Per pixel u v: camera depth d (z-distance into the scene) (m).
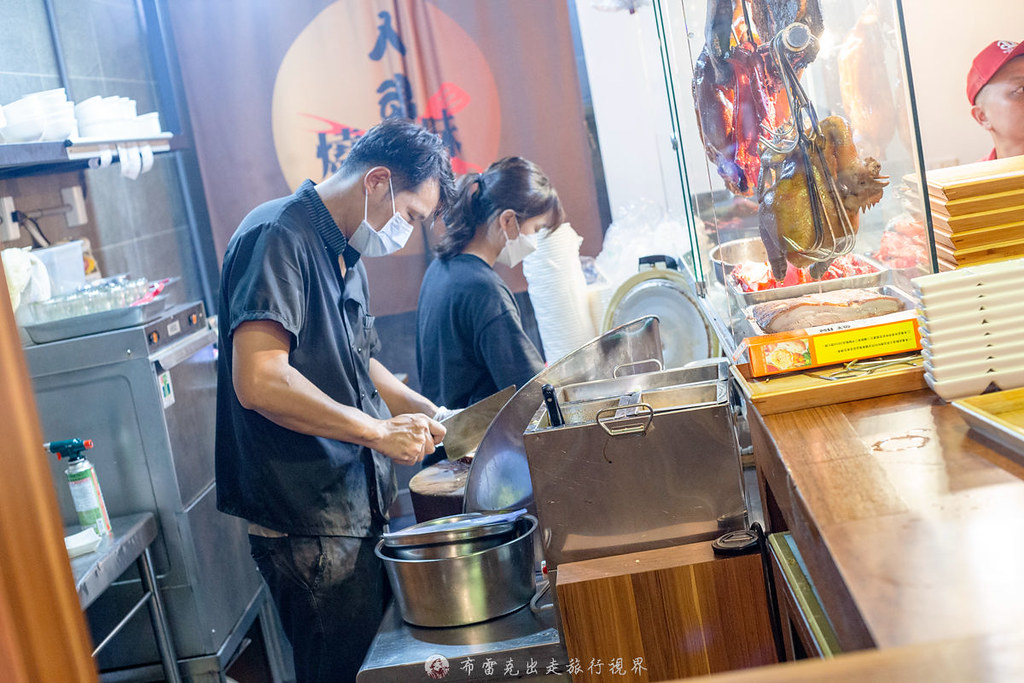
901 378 1.55
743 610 1.65
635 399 1.92
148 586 2.84
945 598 0.88
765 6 1.66
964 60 2.98
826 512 1.13
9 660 1.38
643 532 1.75
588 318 3.45
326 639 2.44
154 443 2.87
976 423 1.29
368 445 2.35
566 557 1.77
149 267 3.74
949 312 1.42
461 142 3.59
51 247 3.02
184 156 4.00
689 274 2.95
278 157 3.63
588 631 1.68
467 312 2.76
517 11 3.52
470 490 2.08
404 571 1.88
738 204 1.79
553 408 1.84
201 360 3.18
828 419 1.49
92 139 2.93
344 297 2.54
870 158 1.67
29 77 3.15
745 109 1.70
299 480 2.39
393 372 3.87
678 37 2.03
